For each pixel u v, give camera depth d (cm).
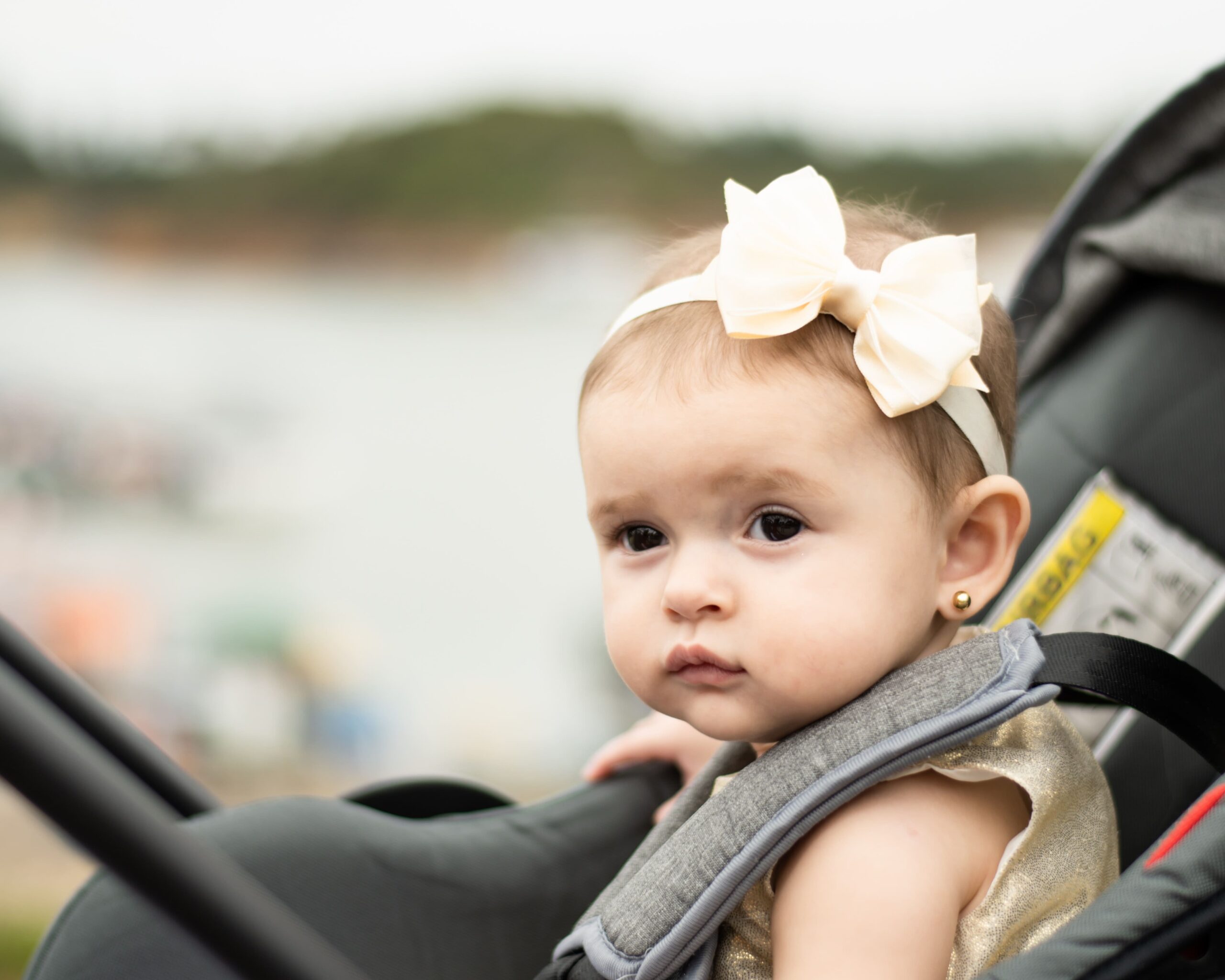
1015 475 122
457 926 100
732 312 80
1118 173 119
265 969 56
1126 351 120
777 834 77
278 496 639
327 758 381
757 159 1546
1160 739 104
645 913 81
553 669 463
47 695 100
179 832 55
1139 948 65
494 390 866
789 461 78
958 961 76
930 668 80
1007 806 81
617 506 84
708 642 79
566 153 1589
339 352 959
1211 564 109
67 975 78
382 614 498
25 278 1256
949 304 82
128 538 573
